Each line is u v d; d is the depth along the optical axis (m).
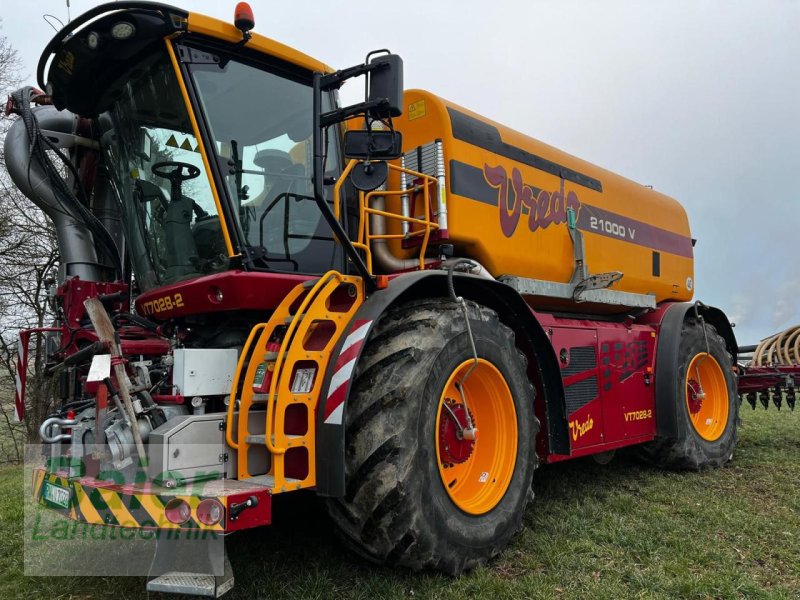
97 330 2.83
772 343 7.34
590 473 5.32
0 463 11.84
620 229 5.48
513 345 3.64
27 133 4.20
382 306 2.92
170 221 3.46
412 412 2.86
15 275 11.66
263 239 3.28
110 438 2.66
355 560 3.21
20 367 4.46
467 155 3.95
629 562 3.25
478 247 3.96
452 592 2.83
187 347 3.47
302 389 2.80
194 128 3.15
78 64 3.42
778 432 7.83
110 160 4.05
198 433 2.65
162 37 3.13
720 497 4.55
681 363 5.53
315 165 2.83
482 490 3.39
